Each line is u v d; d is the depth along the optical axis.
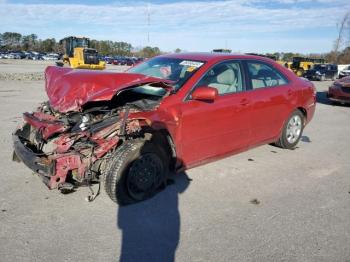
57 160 3.48
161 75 4.76
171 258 3.03
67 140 3.69
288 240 3.35
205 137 4.53
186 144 4.34
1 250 3.04
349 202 4.23
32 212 3.70
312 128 8.41
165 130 4.08
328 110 11.50
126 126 3.80
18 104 10.21
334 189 4.60
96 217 3.64
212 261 3.00
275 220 3.73
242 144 5.18
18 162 4.98
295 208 4.02
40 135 3.98
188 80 4.44
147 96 4.38
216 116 4.58
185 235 3.38
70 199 4.01
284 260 3.05
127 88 3.85
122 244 3.20
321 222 3.71
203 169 5.13
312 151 6.31
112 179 3.73
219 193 4.34
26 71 27.84
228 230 3.50
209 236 3.38
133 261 2.97
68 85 3.97
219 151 4.82
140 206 3.92
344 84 12.30
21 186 4.30
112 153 3.80
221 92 4.75
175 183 4.56
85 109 4.05
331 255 3.14
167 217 3.71
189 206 3.97
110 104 4.28
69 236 3.29
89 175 3.70
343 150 6.47
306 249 3.22
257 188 4.54
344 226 3.65
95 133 3.71
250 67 5.34
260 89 5.36
